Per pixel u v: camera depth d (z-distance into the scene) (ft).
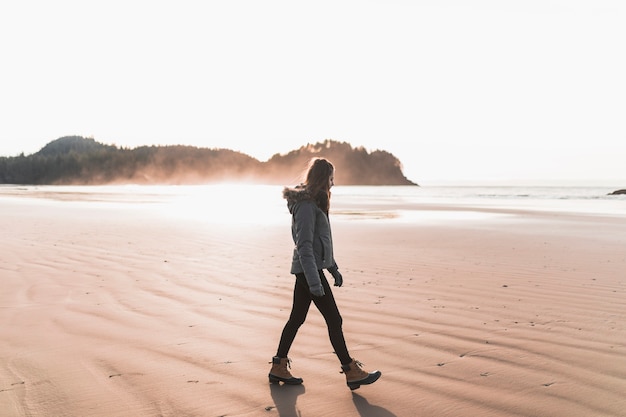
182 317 18.08
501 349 14.60
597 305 19.86
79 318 17.83
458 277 25.86
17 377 12.41
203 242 39.83
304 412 10.69
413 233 49.37
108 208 90.22
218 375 12.67
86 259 30.66
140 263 29.55
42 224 54.03
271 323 17.40
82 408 10.74
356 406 10.97
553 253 35.09
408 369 13.07
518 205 122.11
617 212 89.30
